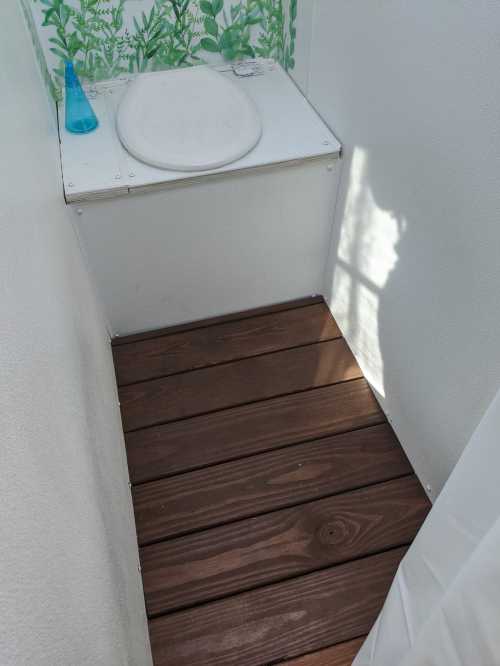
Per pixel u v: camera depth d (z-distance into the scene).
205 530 1.32
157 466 1.43
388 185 1.22
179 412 1.54
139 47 1.66
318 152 1.43
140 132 1.46
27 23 1.39
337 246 1.61
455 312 1.07
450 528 0.79
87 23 1.56
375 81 1.17
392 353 1.39
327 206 1.57
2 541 0.39
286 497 1.37
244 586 1.24
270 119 1.54
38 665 0.41
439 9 0.91
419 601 0.88
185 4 1.60
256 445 1.47
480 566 0.58
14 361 0.52
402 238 1.21
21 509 0.44
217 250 1.59
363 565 1.27
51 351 0.71
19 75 1.04
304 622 1.19
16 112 0.90
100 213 1.40
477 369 1.05
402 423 1.43
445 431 1.22
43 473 0.54
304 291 1.82
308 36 1.47
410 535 1.31
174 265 1.59
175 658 1.15
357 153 1.35
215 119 1.49
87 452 0.82
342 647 1.17
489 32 0.81
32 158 0.97
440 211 1.04
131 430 1.50
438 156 1.01
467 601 0.61
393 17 1.04
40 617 0.44
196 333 1.73
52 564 0.50
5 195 0.67
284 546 1.29
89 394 0.99
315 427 1.50
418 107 1.03
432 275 1.13
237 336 1.72
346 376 1.61
